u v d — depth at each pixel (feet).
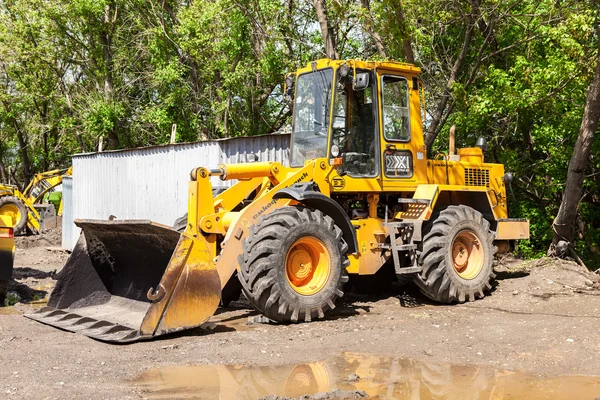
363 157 27.66
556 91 43.83
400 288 32.63
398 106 28.73
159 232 22.95
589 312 26.07
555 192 51.31
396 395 16.03
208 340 21.43
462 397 15.92
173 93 74.49
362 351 20.34
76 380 16.98
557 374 17.97
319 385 16.84
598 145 47.83
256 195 27.84
